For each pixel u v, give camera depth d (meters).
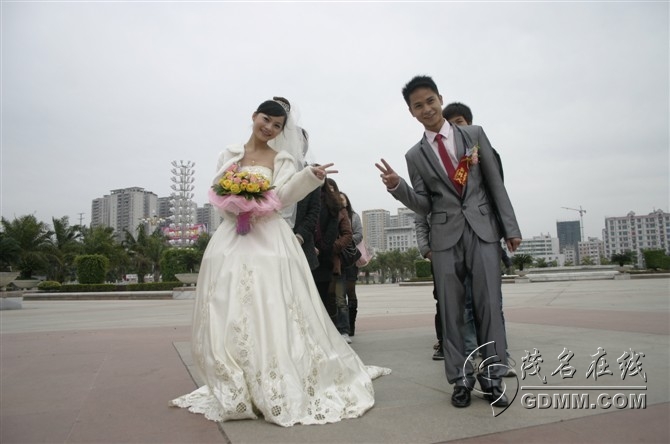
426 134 3.01
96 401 2.89
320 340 2.68
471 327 4.04
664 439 2.02
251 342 2.45
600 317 6.68
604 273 26.17
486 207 2.82
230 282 2.57
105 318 10.13
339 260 4.64
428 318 7.94
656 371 3.24
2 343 5.80
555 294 13.30
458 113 4.10
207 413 2.49
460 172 2.80
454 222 2.80
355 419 2.37
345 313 5.12
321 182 2.86
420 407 2.57
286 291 2.63
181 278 22.75
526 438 2.06
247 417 2.36
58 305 17.58
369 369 3.39
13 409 2.73
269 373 2.36
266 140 3.12
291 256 2.81
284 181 3.00
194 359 2.69
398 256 88.25
